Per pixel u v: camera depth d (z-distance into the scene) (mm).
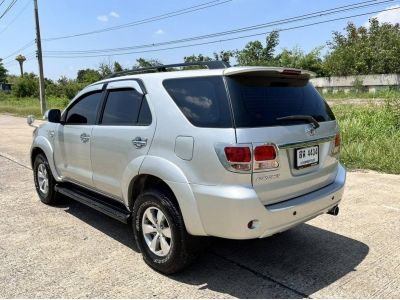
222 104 3311
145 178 3916
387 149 8484
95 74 52000
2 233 4805
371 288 3482
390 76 36531
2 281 3643
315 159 3764
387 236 4590
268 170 3273
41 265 3957
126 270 3848
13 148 11672
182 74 3674
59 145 5289
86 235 4738
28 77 65938
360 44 42250
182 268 3699
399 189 6414
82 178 4883
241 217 3166
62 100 41844
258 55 50969
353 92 35844
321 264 3932
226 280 3643
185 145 3432
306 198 3617
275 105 3516
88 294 3420
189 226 3428
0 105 45406
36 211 5641
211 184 3271
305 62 47844
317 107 3967
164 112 3691
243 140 3176
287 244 4395
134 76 4195
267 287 3520
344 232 4719
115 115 4320
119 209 4367
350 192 6270
